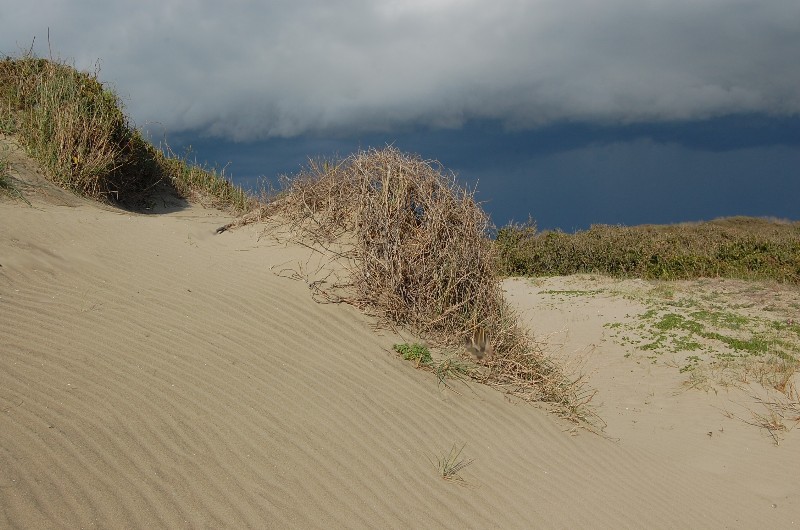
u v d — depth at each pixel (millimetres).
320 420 5875
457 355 7941
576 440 7523
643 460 7719
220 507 4410
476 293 8422
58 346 5715
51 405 4863
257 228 9398
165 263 7938
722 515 6809
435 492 5508
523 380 8117
